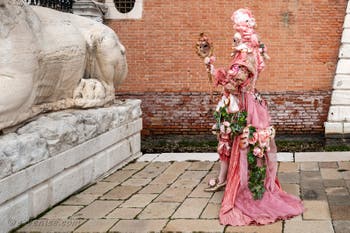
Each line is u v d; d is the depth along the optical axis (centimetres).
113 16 1089
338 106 1023
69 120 613
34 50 555
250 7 1051
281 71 1056
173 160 825
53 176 574
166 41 1080
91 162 677
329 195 589
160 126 1095
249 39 554
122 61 784
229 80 546
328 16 1038
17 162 498
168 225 500
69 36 645
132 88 1097
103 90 725
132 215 536
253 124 542
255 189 529
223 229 485
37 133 545
